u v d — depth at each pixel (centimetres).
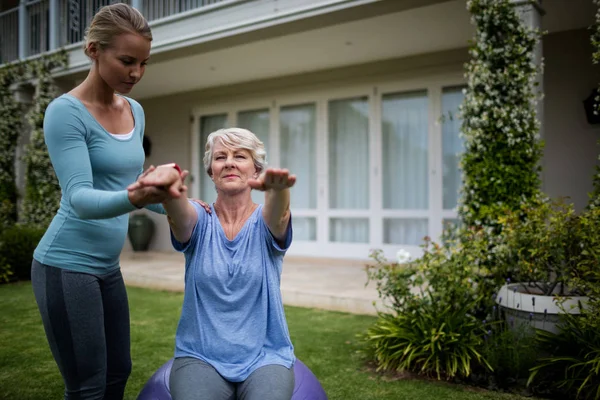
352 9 453
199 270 148
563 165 532
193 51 592
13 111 801
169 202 139
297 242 716
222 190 154
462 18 482
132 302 477
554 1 443
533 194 342
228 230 155
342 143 679
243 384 140
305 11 475
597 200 295
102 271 156
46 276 148
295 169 722
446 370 271
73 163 137
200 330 146
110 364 172
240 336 145
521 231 293
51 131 137
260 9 517
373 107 649
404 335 285
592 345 239
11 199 809
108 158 149
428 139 613
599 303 238
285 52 599
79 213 125
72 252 148
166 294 520
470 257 296
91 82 149
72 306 148
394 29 515
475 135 356
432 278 298
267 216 144
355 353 315
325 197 692
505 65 357
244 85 762
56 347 150
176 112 846
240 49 586
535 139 350
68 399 154
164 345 338
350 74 662
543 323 264
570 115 527
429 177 612
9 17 862
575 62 524
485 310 315
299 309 437
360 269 589
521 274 302
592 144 518
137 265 657
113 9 138
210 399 134
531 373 253
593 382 237
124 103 164
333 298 431
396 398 245
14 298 504
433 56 601
